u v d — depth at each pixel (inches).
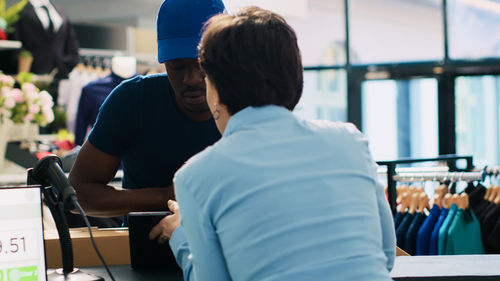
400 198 128.3
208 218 42.6
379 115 276.4
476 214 125.3
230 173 42.1
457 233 114.2
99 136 71.2
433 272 58.7
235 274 42.1
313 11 280.5
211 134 73.0
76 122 186.1
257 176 42.0
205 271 43.1
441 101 266.7
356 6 278.5
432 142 271.0
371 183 45.9
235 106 45.5
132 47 249.3
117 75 186.2
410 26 273.6
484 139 265.3
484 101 264.4
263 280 40.4
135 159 74.2
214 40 45.1
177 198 44.3
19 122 151.1
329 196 42.5
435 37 271.7
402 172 119.6
